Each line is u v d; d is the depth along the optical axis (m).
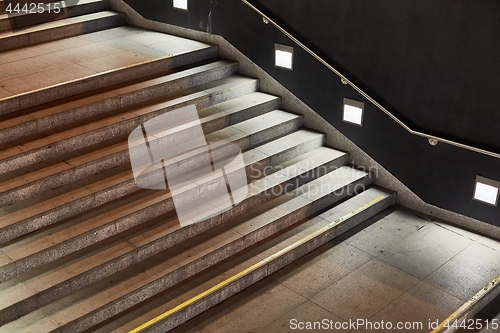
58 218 5.43
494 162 5.93
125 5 8.29
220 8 7.55
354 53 6.57
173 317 5.05
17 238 5.20
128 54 7.33
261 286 5.64
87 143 6.09
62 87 6.39
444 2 5.74
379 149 6.80
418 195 6.70
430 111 6.20
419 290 5.61
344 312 5.35
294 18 6.92
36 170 5.66
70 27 7.82
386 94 6.48
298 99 7.28
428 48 6.00
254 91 7.55
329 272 5.84
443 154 6.29
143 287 5.12
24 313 4.75
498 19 5.45
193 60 7.55
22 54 7.23
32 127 5.96
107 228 5.45
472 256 6.07
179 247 5.64
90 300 4.94
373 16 6.28
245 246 5.89
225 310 5.34
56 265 5.11
